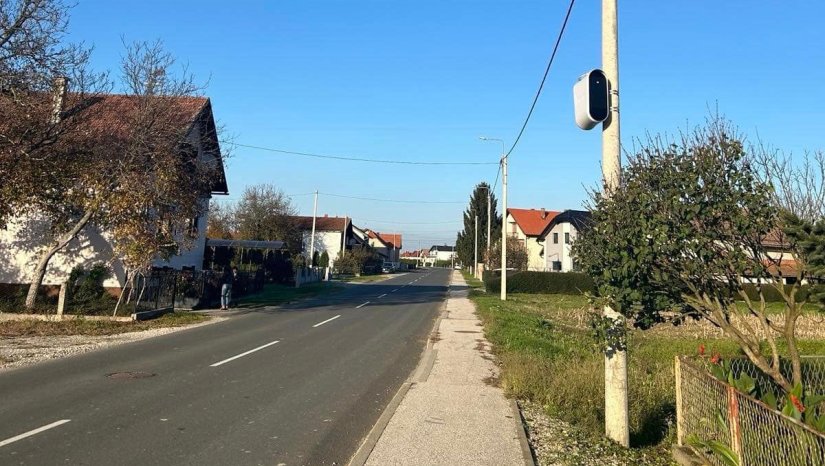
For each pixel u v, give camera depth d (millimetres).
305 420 7090
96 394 8164
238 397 8219
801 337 16547
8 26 14914
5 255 21625
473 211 85938
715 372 5480
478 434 6461
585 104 6379
